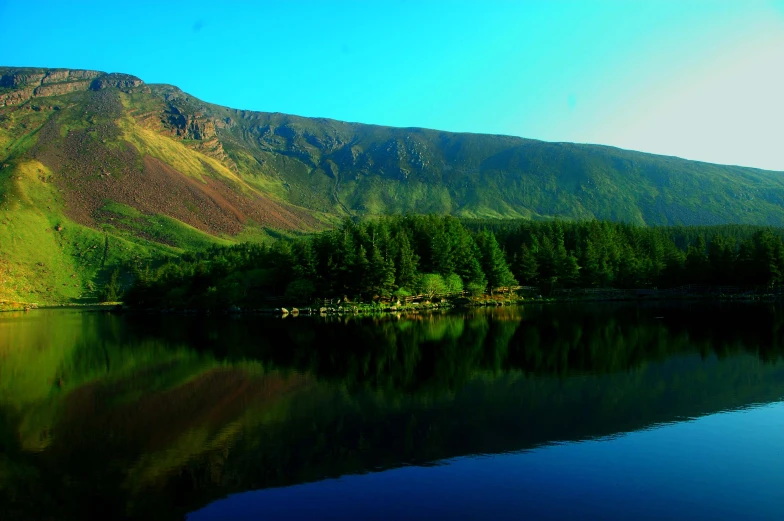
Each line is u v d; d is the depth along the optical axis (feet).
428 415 91.81
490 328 217.97
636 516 55.01
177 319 340.80
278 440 80.89
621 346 159.53
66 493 64.54
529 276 415.44
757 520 53.93
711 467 67.05
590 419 87.51
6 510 60.34
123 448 79.77
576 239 476.95
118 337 232.53
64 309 545.85
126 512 59.26
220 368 143.33
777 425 82.79
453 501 59.00
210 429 87.56
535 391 106.42
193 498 62.08
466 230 443.73
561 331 199.62
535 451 73.56
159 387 121.90
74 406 106.52
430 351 161.17
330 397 106.22
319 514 56.85
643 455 71.26
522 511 56.39
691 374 118.73
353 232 384.47
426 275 357.41
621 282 425.28
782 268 376.27
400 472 67.56
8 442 83.87
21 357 175.83
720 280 405.18
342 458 72.84
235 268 412.16
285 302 358.23
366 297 349.41
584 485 62.49
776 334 179.01
